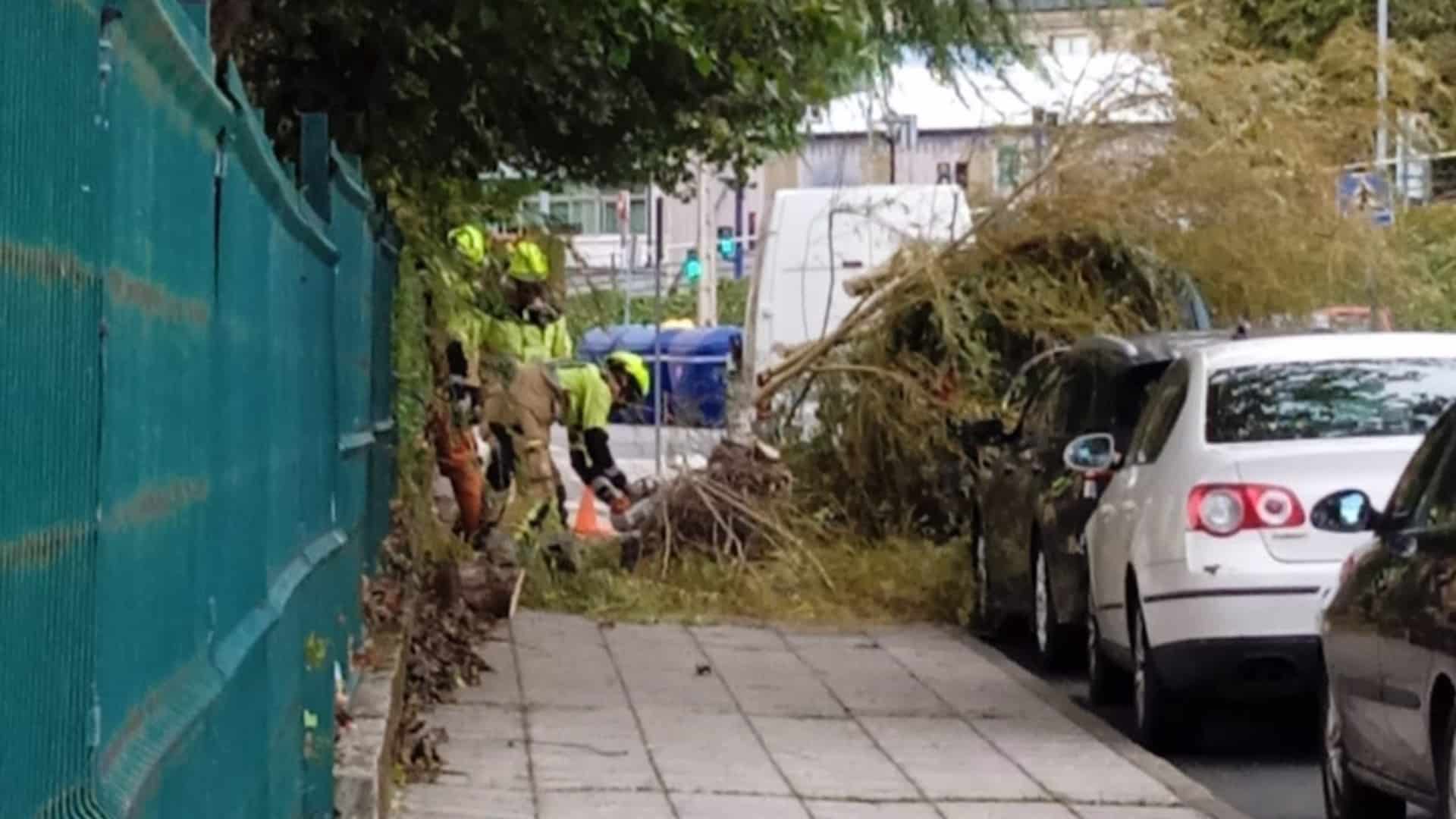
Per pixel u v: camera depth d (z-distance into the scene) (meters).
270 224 7.20
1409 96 19.64
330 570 9.73
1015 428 17.47
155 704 4.57
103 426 3.90
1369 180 19.83
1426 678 8.55
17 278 3.28
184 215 5.02
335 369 10.48
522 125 16.22
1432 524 9.02
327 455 9.93
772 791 10.96
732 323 36.41
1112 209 19.23
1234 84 19.11
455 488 17.98
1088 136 19.31
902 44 16.30
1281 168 19.11
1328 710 10.20
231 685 5.77
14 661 3.26
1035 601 15.86
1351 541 11.42
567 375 21.38
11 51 3.26
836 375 20.08
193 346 5.20
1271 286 19.28
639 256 30.97
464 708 13.22
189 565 5.11
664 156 17.55
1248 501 11.53
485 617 17.05
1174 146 19.17
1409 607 8.82
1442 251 21.14
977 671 15.45
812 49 14.97
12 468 3.24
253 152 6.36
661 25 13.73
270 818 6.88
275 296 7.36
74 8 3.66
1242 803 11.21
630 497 20.17
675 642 16.52
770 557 18.80
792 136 17.27
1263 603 11.41
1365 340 12.55
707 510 18.80
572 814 10.20
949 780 11.38
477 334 18.98
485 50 14.10
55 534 3.52
